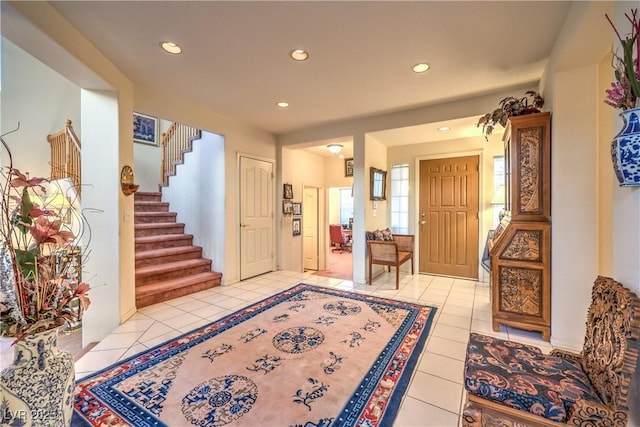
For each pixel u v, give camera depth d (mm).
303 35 2180
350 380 1896
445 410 1619
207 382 1872
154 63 2613
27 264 1134
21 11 1676
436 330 2670
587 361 1329
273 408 1632
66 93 5473
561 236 2305
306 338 2498
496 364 1363
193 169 4742
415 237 5059
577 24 1775
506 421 1182
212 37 2207
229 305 3387
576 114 2236
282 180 5223
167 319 2957
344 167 6484
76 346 3193
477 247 4562
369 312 3129
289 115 4082
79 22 2020
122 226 2865
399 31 2129
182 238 4602
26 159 5266
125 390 1791
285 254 5367
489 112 3326
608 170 2217
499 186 4242
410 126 3871
